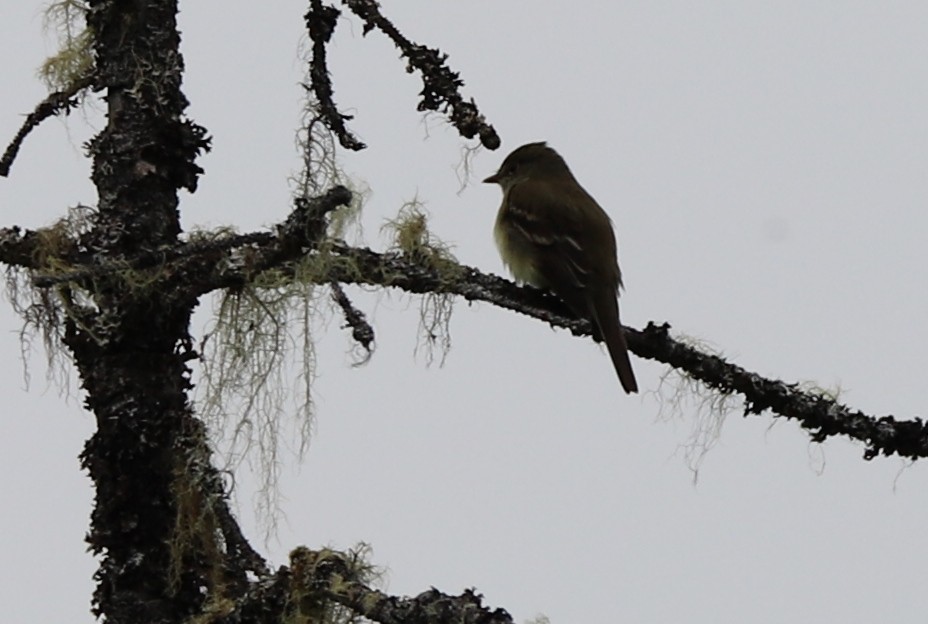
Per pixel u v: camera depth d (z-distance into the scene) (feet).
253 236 30.01
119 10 33.37
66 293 31.53
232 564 31.55
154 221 32.68
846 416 35.24
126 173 32.76
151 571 31.19
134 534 31.27
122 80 33.22
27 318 32.76
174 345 32.09
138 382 31.63
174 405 31.96
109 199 32.73
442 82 32.96
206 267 31.01
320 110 32.81
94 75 33.76
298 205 29.22
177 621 31.19
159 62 33.40
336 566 27.55
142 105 33.04
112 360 31.71
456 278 34.78
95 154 33.40
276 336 32.76
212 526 31.53
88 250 32.42
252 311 32.71
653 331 36.29
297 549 27.84
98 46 33.65
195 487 31.35
